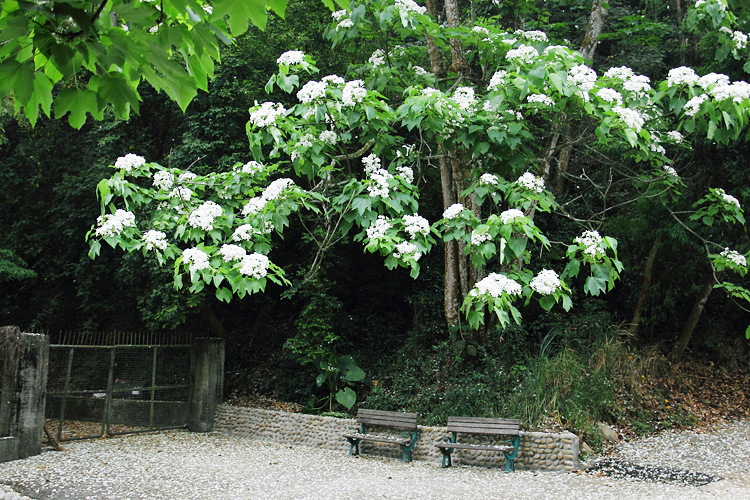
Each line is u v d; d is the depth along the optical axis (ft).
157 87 6.48
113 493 19.93
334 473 22.62
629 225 32.58
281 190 17.97
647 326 34.91
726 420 29.25
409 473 22.61
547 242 15.56
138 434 30.55
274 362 37.58
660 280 33.81
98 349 30.58
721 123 18.25
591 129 27.32
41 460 24.61
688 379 32.58
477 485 20.47
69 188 35.17
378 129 19.39
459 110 18.57
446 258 29.48
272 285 39.04
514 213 15.42
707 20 21.35
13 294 38.75
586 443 24.48
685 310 35.29
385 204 18.48
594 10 31.19
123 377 30.83
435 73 27.73
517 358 29.58
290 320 40.16
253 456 25.75
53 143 37.76
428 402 28.12
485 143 18.53
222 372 33.06
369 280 39.14
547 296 15.35
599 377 28.37
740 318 35.37
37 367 25.93
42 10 5.08
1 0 5.40
